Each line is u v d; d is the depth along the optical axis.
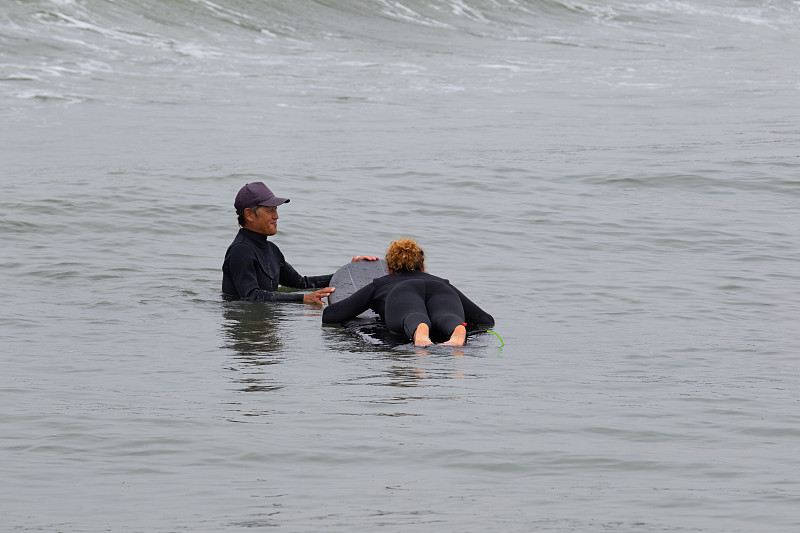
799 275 37.41
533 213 49.00
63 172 58.38
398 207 50.00
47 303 32.56
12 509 15.73
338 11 148.75
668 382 23.78
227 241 43.09
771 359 26.17
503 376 24.33
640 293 34.62
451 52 134.62
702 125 80.38
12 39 111.12
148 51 115.38
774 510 15.65
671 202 51.62
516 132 77.00
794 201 51.69
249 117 83.31
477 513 15.55
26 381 23.62
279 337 28.92
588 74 121.06
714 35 171.50
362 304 30.61
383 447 18.73
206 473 17.41
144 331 29.36
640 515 15.47
